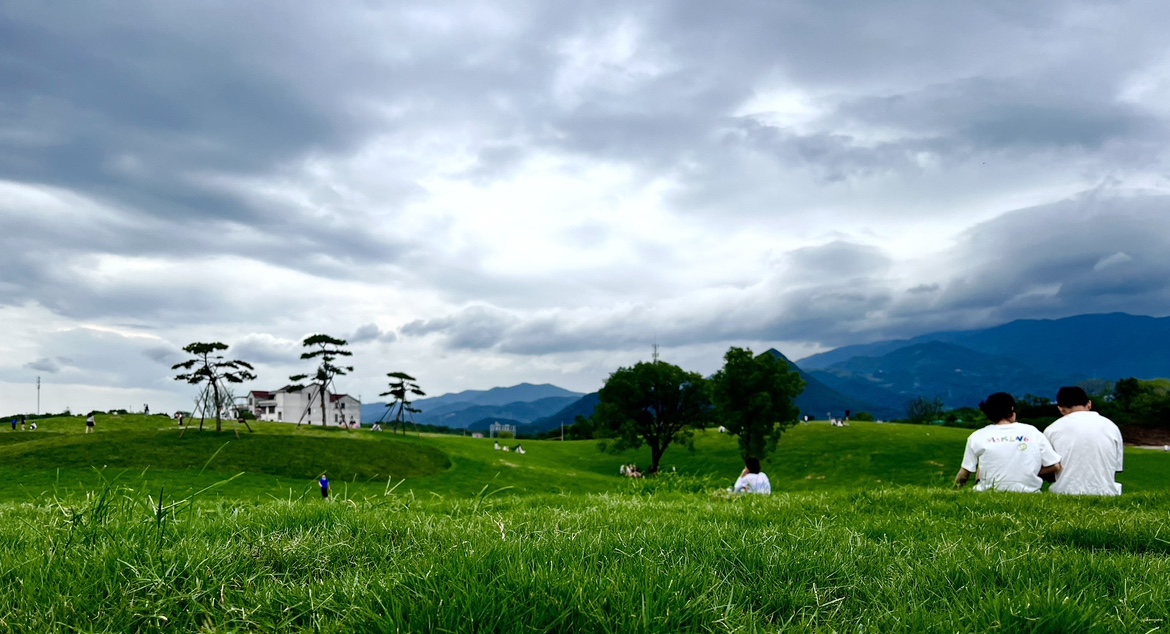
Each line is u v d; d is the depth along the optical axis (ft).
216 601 10.73
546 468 263.08
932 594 11.75
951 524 21.45
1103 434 33.55
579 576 10.85
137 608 10.15
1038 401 382.63
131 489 18.81
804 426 356.59
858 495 31.91
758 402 238.89
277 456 211.82
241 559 12.85
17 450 203.00
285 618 10.07
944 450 282.36
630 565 11.96
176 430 256.52
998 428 35.40
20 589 11.12
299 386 542.98
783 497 34.55
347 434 315.58
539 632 9.15
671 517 23.52
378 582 10.68
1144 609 11.07
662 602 10.02
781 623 10.38
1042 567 13.46
